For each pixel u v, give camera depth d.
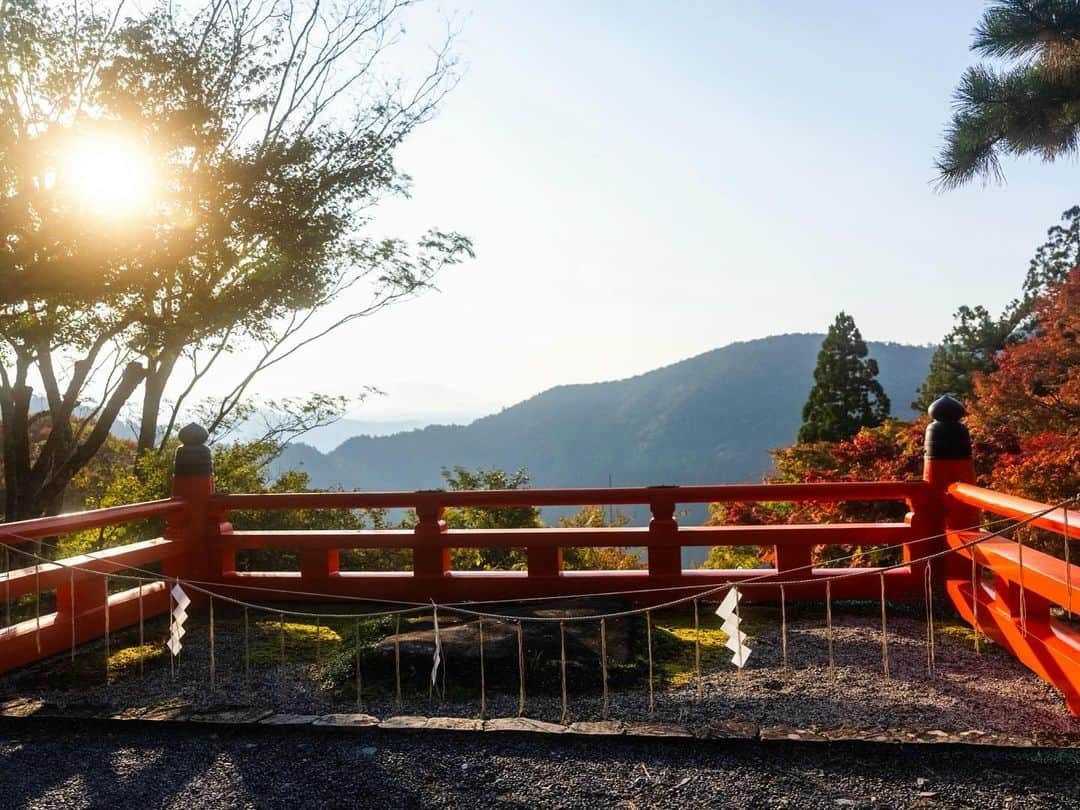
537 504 6.08
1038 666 4.13
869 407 28.70
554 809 3.02
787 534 5.91
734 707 3.98
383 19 13.48
